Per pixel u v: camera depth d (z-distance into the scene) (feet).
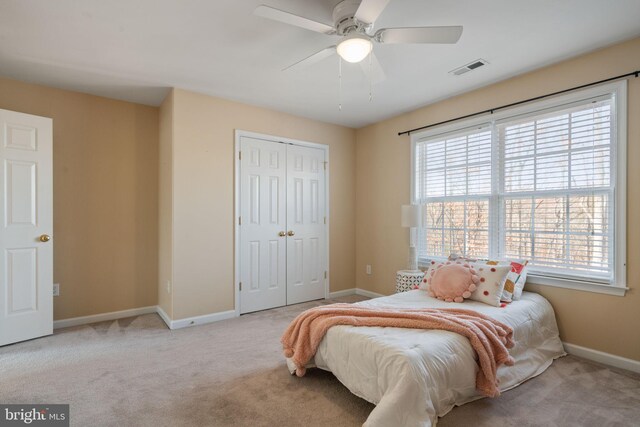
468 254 11.00
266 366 8.02
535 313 8.23
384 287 14.08
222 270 11.66
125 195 11.89
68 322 10.83
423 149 12.61
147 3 6.45
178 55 8.57
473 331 6.35
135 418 5.92
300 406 6.33
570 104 8.72
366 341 6.14
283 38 7.76
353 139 15.37
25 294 9.43
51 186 9.94
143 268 12.20
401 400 5.13
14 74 9.68
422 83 10.30
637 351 7.66
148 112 12.36
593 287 8.28
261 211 12.65
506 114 10.00
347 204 15.23
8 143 9.13
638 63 7.66
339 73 9.61
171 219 10.78
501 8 6.60
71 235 10.93
